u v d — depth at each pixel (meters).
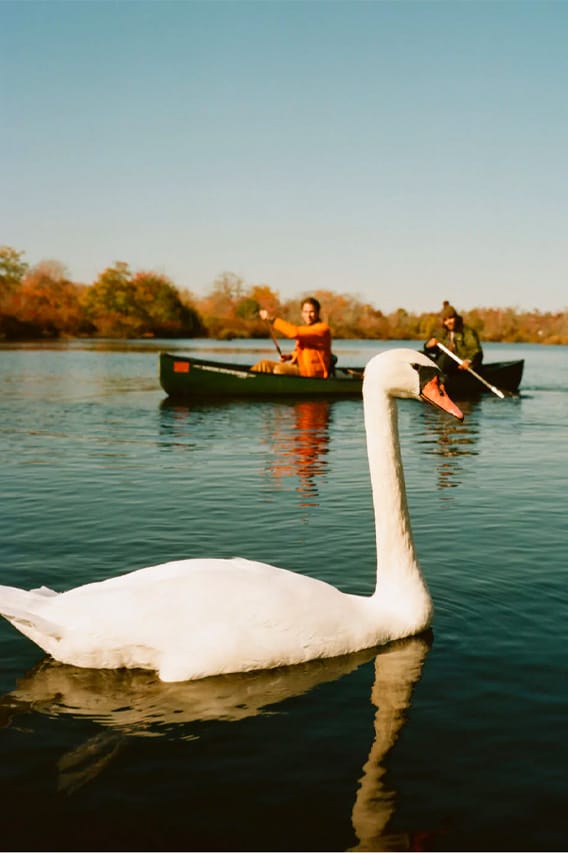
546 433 15.12
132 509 8.17
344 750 3.66
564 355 60.41
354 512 8.10
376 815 3.18
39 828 3.07
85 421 16.23
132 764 3.53
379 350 62.28
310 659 4.49
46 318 96.19
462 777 3.45
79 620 4.19
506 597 5.59
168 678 4.25
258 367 21.92
